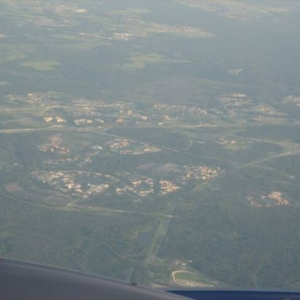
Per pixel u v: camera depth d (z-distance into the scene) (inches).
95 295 145.2
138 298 147.1
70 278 150.0
